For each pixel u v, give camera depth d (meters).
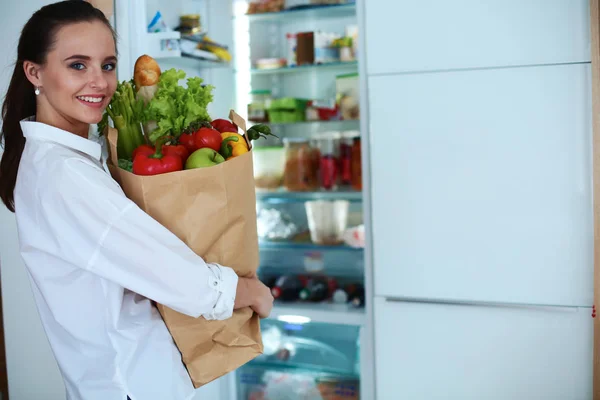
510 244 2.00
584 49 1.86
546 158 1.93
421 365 2.14
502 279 2.01
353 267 2.54
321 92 2.71
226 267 1.10
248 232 1.16
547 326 1.98
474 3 1.96
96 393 1.11
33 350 2.04
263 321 2.64
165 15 2.22
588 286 1.92
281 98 2.73
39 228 1.06
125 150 1.20
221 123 1.23
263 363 2.60
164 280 1.03
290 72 2.75
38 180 1.05
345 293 2.46
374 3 2.06
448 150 2.03
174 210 1.06
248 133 1.20
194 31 2.26
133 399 1.09
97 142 1.22
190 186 1.05
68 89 1.06
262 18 2.63
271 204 2.72
